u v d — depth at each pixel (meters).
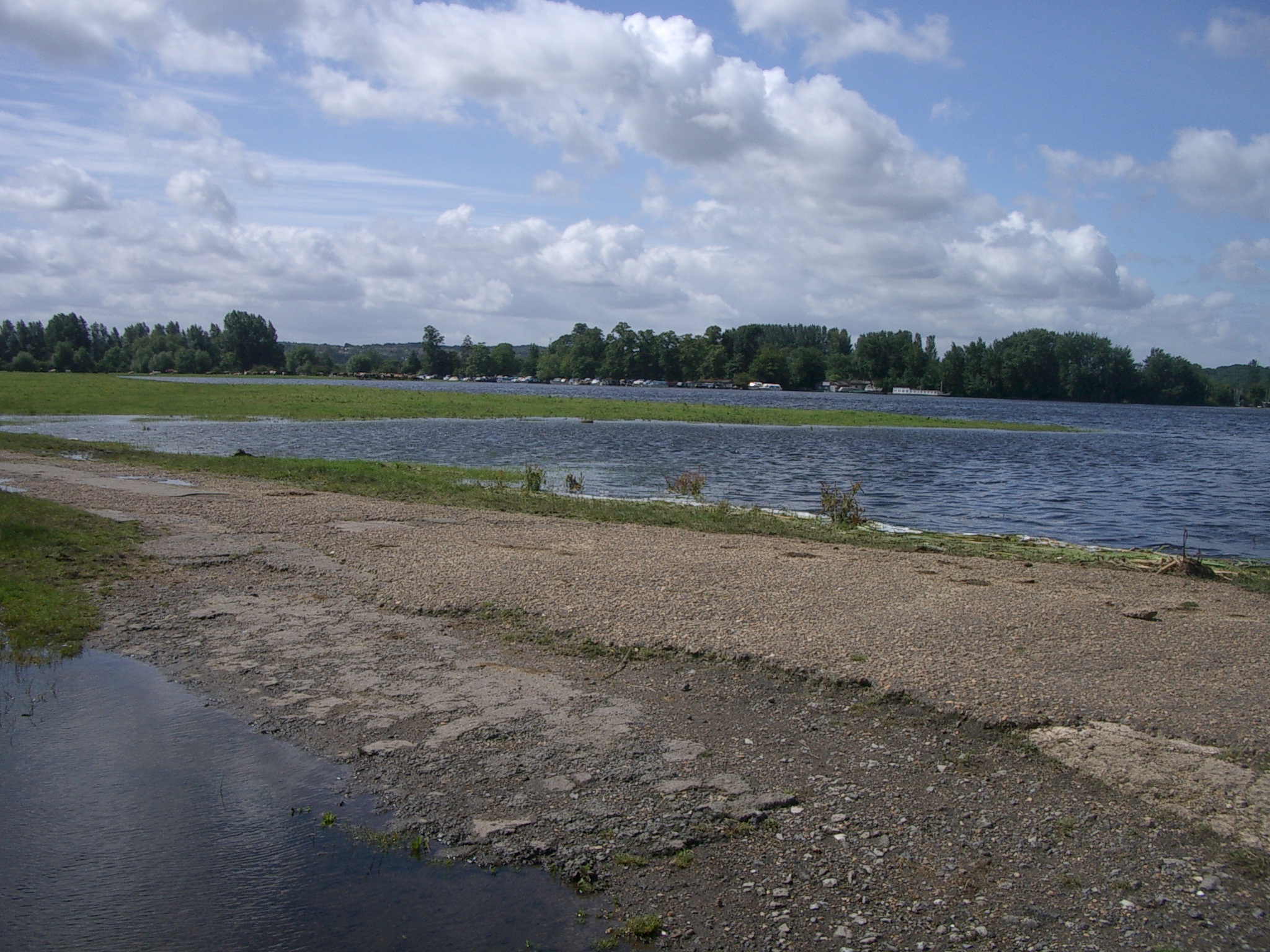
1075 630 9.77
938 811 5.83
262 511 16.81
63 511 15.19
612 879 5.09
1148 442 55.59
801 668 8.25
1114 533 20.75
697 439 44.31
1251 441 59.69
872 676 8.02
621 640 9.05
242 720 7.11
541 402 69.75
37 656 8.46
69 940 4.52
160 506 16.92
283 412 51.41
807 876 5.12
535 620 9.73
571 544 14.45
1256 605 11.73
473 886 5.03
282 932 4.62
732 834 5.54
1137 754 6.49
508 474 26.27
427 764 6.37
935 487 28.28
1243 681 8.12
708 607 10.38
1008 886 5.03
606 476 27.89
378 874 5.14
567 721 7.12
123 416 45.97
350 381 155.00
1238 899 4.92
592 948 4.52
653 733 6.95
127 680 7.94
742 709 7.48
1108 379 164.75
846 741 6.88
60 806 5.79
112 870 5.12
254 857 5.28
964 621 10.01
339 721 7.07
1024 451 44.31
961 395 176.50
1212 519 23.19
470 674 8.14
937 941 4.56
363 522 16.03
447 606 10.20
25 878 5.03
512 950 4.50
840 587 11.67
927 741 6.89
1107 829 5.61
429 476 24.33
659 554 13.73
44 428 38.81
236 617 9.82
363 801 5.88
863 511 22.73
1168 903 4.88
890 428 58.28
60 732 6.86
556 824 5.62
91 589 10.77
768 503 23.12
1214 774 6.19
